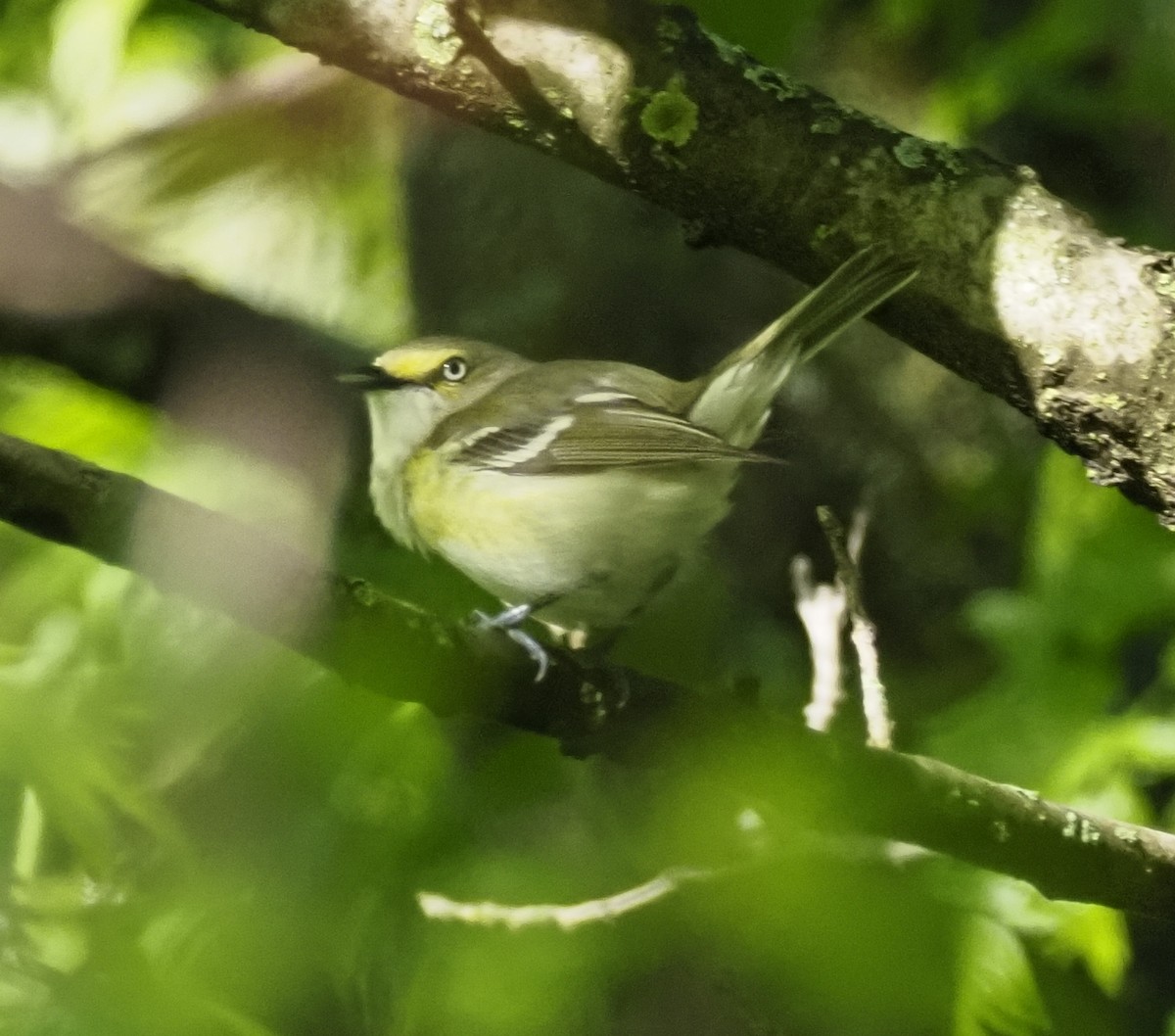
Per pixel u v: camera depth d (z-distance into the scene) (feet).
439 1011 22.34
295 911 21.85
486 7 19.83
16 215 31.94
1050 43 30.63
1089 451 19.44
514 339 34.88
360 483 33.09
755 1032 20.71
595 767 27.12
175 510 16.69
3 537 27.35
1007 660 29.76
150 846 21.65
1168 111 30.50
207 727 24.47
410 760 25.22
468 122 20.18
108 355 32.42
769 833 21.80
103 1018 17.21
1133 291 18.95
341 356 33.68
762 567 33.45
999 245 19.22
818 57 34.91
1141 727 27.07
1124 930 25.40
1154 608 29.07
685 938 24.32
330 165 35.50
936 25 34.71
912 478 34.22
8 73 35.73
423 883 24.45
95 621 25.45
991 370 19.58
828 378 34.35
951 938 21.12
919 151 19.54
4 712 19.93
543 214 35.55
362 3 19.61
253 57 37.01
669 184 19.84
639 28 19.66
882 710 22.29
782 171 19.51
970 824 20.61
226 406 32.68
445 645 18.58
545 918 22.39
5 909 18.85
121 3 33.71
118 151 33.22
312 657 18.21
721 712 20.27
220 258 39.06
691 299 34.76
